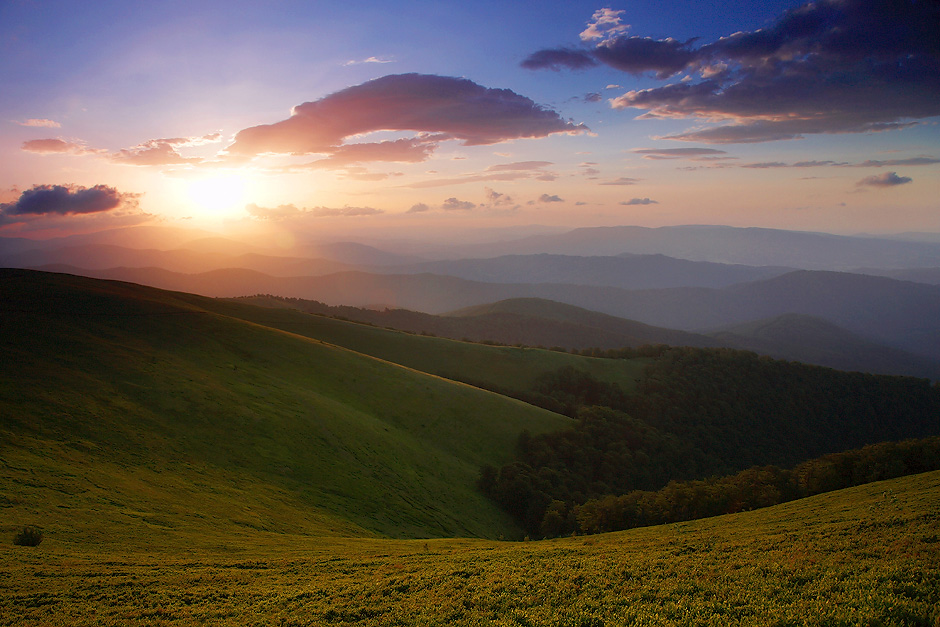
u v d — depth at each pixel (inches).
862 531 1093.1
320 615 836.6
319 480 2380.7
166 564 1132.5
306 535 1702.8
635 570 943.0
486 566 1095.6
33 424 1827.0
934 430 7037.4
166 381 2672.2
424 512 2618.1
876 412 7180.1
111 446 1902.1
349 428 3078.2
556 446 4229.8
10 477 1425.9
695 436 5979.3
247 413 2664.9
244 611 867.4
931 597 640.4
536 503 3309.5
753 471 2874.0
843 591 699.4
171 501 1636.3
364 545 1585.9
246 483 2054.6
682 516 2544.3
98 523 1333.7
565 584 891.4
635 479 4468.5
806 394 7190.0
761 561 914.7
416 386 4343.0
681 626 650.8
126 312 3676.2
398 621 786.8
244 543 1413.6
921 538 940.0
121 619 824.3
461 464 3587.6
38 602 870.4
